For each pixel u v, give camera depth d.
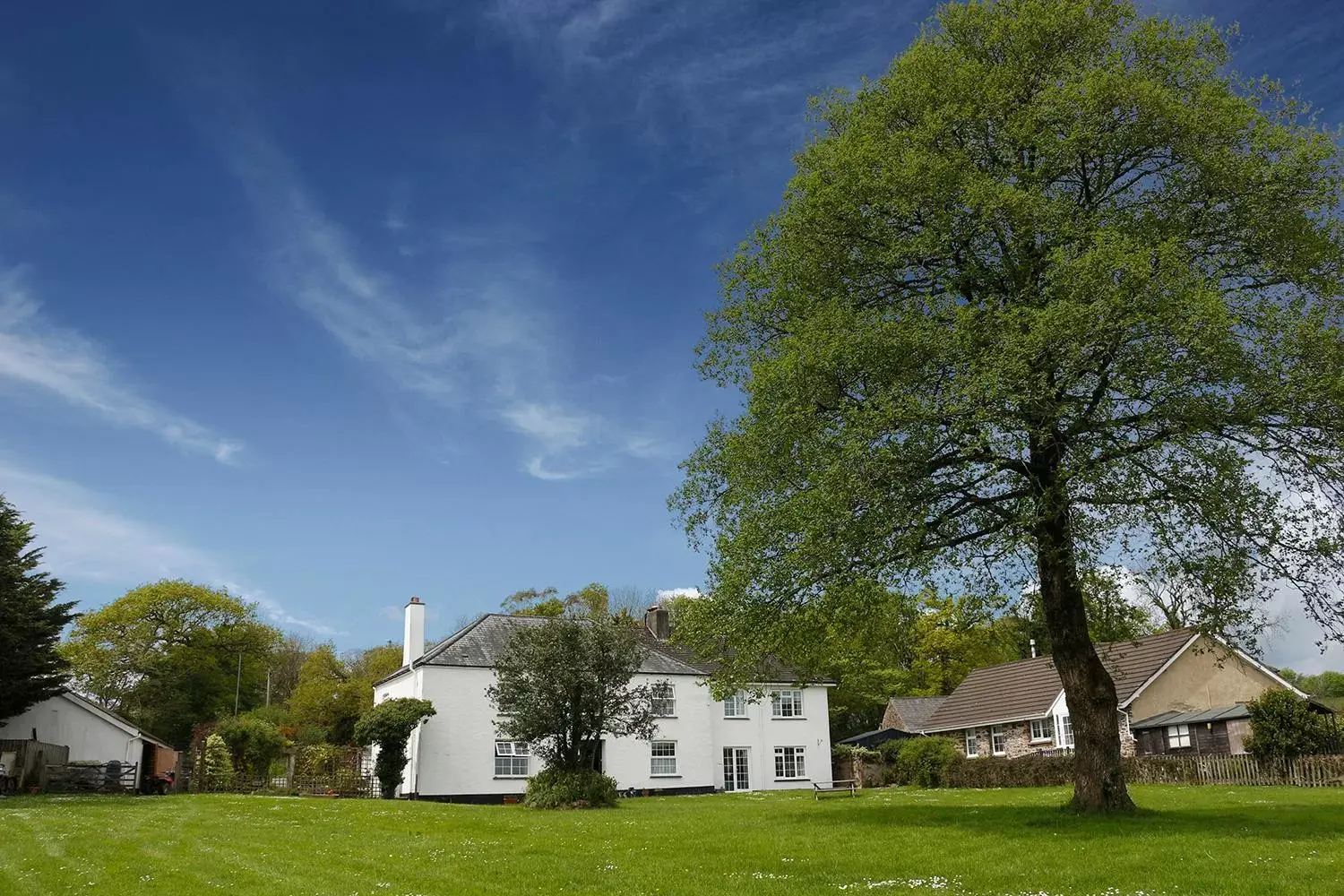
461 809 28.28
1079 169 19.45
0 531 35.84
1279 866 12.71
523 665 30.72
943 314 19.02
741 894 12.08
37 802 29.14
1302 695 39.84
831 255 20.20
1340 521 17.12
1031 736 45.16
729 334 22.34
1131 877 12.38
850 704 65.06
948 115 18.92
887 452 16.92
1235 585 17.08
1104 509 17.47
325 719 69.44
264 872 14.55
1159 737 41.00
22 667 35.03
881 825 19.67
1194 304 15.45
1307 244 17.92
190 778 41.88
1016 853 14.79
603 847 17.33
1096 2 19.89
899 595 20.31
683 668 46.38
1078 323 15.70
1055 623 19.97
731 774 46.91
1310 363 16.50
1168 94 18.05
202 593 67.94
